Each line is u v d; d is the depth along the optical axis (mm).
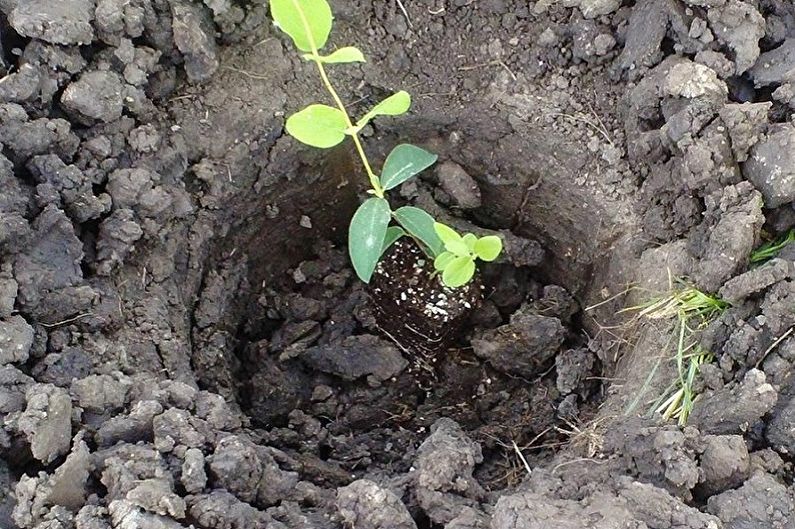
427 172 742
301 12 556
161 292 663
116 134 659
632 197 687
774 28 662
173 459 579
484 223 751
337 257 758
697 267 640
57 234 624
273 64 704
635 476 589
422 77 718
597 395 689
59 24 634
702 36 656
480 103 713
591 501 566
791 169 617
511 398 715
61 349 616
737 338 604
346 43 714
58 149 638
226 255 711
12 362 594
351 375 715
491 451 688
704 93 641
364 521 572
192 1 680
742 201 626
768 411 588
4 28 641
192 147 688
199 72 684
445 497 592
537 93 708
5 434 570
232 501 569
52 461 573
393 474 664
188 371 646
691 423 601
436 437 623
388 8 719
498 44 716
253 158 699
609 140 695
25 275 611
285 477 599
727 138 632
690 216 656
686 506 559
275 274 751
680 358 621
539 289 748
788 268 604
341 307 743
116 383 601
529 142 708
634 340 657
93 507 556
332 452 693
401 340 717
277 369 718
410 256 705
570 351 703
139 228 647
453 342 728
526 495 570
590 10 692
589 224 701
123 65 659
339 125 593
